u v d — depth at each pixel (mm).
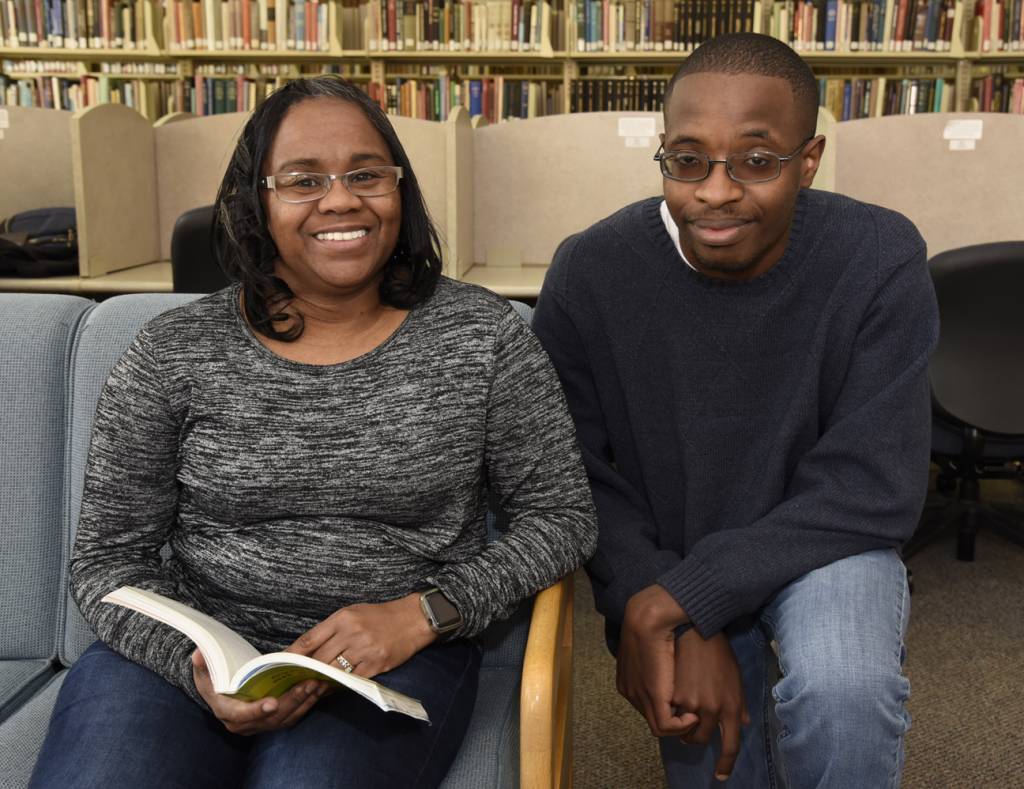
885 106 4863
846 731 1004
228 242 1139
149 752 954
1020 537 2586
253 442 1068
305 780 912
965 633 2271
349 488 1069
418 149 3064
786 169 1100
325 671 860
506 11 4699
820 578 1119
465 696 1097
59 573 1307
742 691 1139
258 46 4738
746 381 1198
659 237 1222
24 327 1311
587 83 4832
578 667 2135
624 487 1282
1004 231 3057
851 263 1162
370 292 1123
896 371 1155
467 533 1163
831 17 4582
